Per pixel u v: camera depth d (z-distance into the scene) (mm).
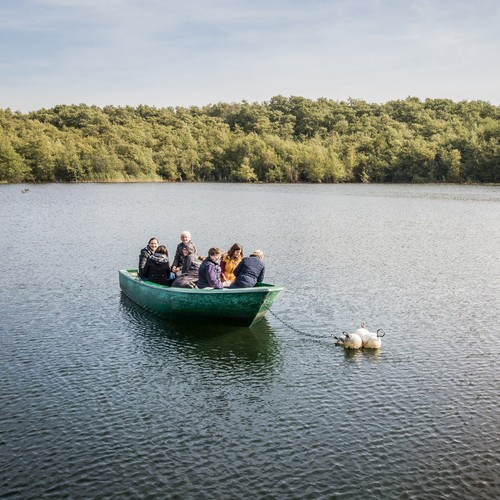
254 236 33531
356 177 134375
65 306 16750
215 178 136875
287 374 11742
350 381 11383
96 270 22203
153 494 7578
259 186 112000
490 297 18453
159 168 130375
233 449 8719
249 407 10172
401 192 90188
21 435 9094
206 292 14250
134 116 188500
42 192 83375
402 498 7516
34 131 137000
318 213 50750
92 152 121062
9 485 7746
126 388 10969
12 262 23859
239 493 7605
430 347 13484
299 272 22234
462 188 104125
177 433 9203
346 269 23000
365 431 9289
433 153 124438
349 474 8062
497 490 7688
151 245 16938
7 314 15875
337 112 192875
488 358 12719
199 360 12531
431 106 190750
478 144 124062
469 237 33906
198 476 7992
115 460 8391
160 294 15188
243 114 191750
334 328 14953
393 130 150625
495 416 9828
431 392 10844
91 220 42562
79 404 10234
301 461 8391
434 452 8641
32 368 11930
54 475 7992
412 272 22531
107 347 13297
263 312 14688
